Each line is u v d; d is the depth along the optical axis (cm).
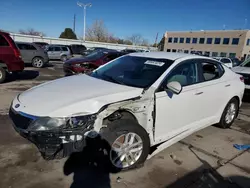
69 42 3491
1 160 267
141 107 257
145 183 242
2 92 596
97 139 227
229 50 4466
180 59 320
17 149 295
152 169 269
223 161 299
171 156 304
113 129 239
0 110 445
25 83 748
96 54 817
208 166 284
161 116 278
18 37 3047
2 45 680
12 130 353
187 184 244
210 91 350
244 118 507
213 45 4706
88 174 251
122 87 271
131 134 251
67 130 211
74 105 221
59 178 241
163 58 326
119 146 250
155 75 289
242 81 445
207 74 361
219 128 430
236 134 403
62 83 296
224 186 244
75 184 233
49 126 210
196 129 347
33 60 1224
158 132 283
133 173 259
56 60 1842
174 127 304
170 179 252
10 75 899
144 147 265
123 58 379
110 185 235
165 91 276
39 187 225
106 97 238
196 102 326
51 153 215
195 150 327
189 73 326
